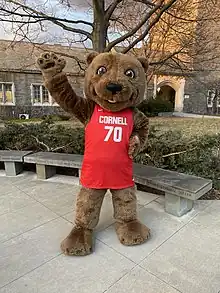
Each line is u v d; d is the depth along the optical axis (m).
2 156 3.98
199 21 6.20
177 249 2.23
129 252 2.19
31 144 4.73
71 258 2.11
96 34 5.30
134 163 3.60
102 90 1.99
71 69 11.41
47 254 2.16
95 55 2.32
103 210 2.94
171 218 2.76
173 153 3.72
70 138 4.55
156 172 3.15
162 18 6.50
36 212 2.88
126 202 2.32
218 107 22.91
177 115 20.11
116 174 2.20
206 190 2.72
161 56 7.50
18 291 1.77
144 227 2.40
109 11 5.34
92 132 2.19
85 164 2.25
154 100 19.50
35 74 18.58
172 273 1.95
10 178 4.00
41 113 19.36
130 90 2.03
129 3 6.18
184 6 6.07
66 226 2.59
